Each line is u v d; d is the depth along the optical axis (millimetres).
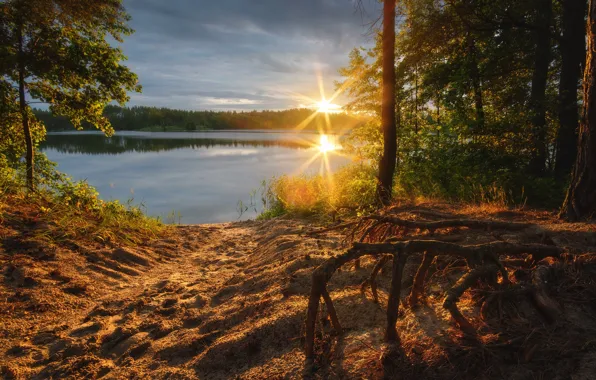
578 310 2059
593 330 1900
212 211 15055
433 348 1979
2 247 5461
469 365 1826
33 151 10781
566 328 1932
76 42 10250
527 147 9625
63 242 6109
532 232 3338
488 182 7832
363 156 14281
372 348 2182
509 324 2025
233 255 7102
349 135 14469
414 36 12008
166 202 16688
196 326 3629
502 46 11703
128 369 2984
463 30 11430
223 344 2834
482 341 1917
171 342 3285
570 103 10086
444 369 1840
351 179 12547
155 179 22875
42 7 9547
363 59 13531
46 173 10438
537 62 11008
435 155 9266
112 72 10805
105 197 17500
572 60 10188
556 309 2020
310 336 2299
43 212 6949
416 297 2500
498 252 2502
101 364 3131
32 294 4523
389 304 2174
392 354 2025
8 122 10789
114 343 3484
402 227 3857
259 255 6297
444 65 11641
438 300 2529
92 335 3654
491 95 12883
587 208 3961
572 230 3211
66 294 4688
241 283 4484
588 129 4039
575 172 4180
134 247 6945
